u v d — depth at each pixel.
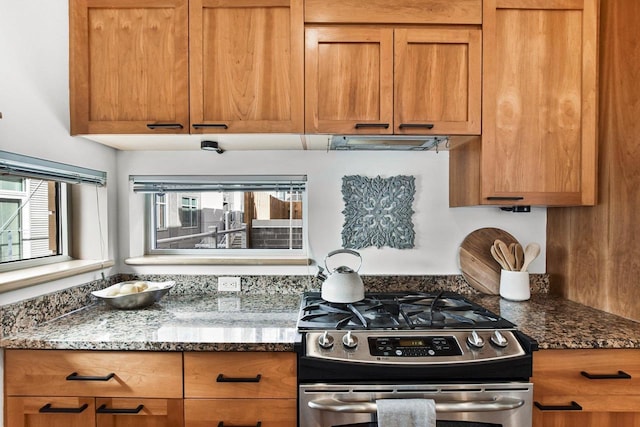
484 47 1.50
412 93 1.49
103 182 1.77
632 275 1.43
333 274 1.57
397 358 1.17
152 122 1.48
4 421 1.23
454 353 1.19
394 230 1.89
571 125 1.53
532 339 1.23
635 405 1.24
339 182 1.89
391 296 1.70
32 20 1.34
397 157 1.89
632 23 1.42
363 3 1.48
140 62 1.48
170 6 1.47
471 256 1.88
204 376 1.23
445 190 1.89
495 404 1.16
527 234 1.92
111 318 1.46
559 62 1.53
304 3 1.47
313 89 1.48
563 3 1.51
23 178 1.40
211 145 1.70
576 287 1.71
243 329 1.33
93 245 1.79
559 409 1.22
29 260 1.54
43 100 1.38
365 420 1.19
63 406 1.23
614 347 1.22
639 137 1.39
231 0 1.47
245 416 1.23
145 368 1.23
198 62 1.47
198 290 1.89
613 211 1.50
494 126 1.51
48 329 1.32
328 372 1.18
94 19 1.48
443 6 1.48
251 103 1.48
